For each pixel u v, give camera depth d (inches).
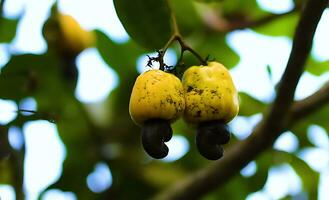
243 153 46.3
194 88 36.2
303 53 40.4
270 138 45.6
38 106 52.7
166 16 40.8
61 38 52.6
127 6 40.8
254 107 53.4
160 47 41.1
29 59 51.6
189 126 36.8
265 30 56.1
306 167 54.3
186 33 52.3
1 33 52.2
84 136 54.4
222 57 55.9
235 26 54.4
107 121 54.9
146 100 35.5
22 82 51.5
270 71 47.1
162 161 54.5
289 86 42.5
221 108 36.0
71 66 53.1
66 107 53.6
